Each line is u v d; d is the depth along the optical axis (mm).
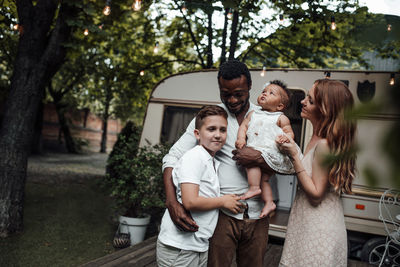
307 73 5172
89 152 20953
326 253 1803
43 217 6406
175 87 5809
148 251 4203
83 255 4859
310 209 1890
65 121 18922
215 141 1794
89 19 6277
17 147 5246
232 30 6301
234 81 1832
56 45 5285
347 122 448
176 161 1963
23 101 5211
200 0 3947
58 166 13594
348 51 6793
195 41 7266
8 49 8094
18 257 4555
